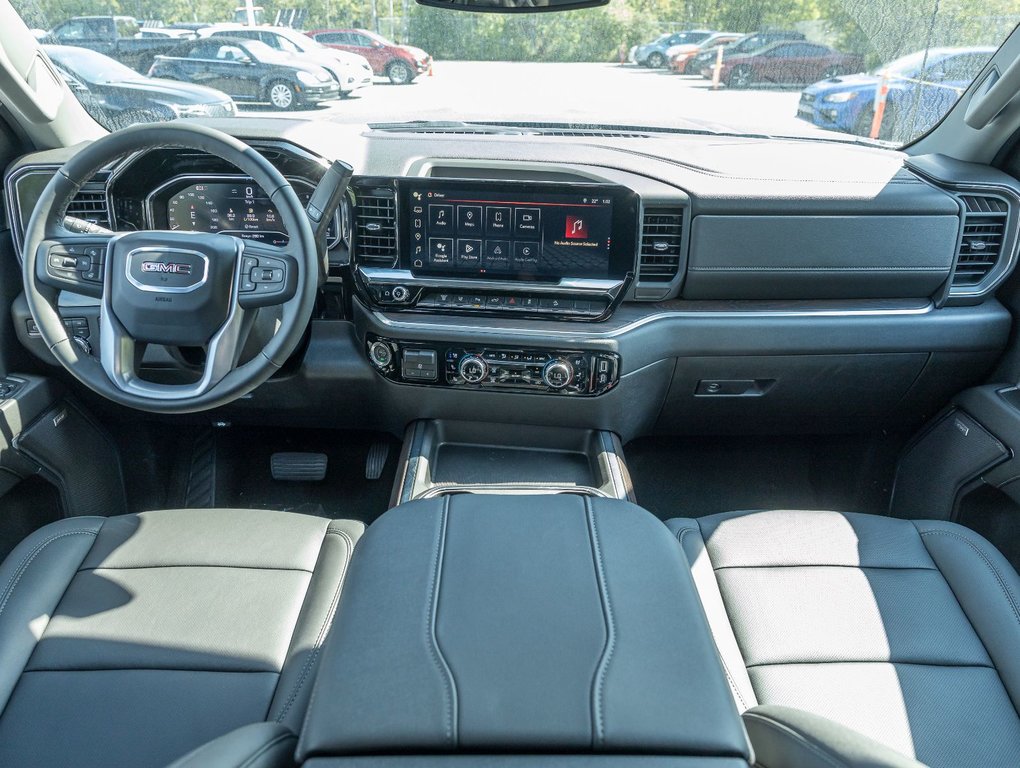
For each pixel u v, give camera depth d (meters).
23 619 1.20
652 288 1.78
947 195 1.73
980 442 1.83
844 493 2.32
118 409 2.06
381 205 1.73
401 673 0.77
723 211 1.71
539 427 1.88
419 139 1.85
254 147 1.72
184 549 1.37
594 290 1.74
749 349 1.81
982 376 1.92
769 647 1.22
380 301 1.78
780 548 1.41
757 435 2.19
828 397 1.94
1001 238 1.78
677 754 0.69
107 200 1.72
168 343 1.37
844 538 1.43
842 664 1.18
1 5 1.67
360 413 1.99
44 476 1.88
